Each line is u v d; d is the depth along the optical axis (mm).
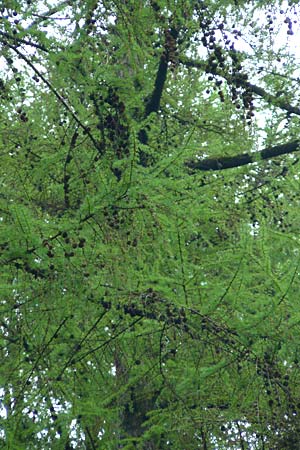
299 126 7207
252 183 7141
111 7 5559
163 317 4840
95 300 4766
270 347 4871
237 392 4961
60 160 5461
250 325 4734
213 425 5344
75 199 5395
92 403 4898
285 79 6809
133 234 4809
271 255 5594
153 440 5840
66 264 4465
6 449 4773
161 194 4809
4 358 4910
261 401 5031
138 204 4664
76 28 5324
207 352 4984
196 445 5746
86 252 4520
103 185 4496
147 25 5703
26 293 4633
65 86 5406
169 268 5207
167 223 4781
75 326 4926
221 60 5793
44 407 4840
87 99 5398
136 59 6625
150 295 4805
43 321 4754
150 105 6762
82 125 5211
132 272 4750
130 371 5137
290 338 4754
